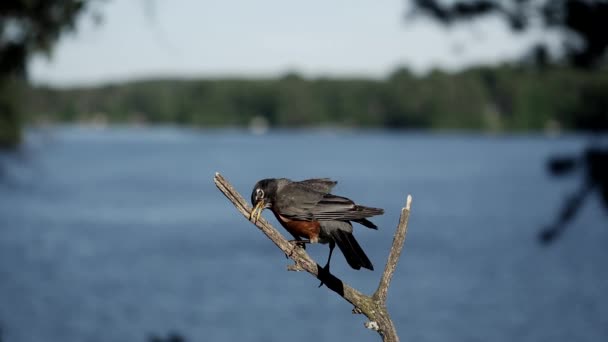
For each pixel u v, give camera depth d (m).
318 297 25.25
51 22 5.88
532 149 140.00
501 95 116.44
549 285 27.80
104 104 171.50
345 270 29.47
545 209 56.34
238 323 21.16
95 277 28.38
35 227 44.06
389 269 4.27
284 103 161.50
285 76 165.62
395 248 4.28
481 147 150.38
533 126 116.38
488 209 56.34
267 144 157.75
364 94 154.38
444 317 22.44
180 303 23.88
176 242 38.78
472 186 76.38
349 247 5.14
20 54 5.91
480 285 27.69
